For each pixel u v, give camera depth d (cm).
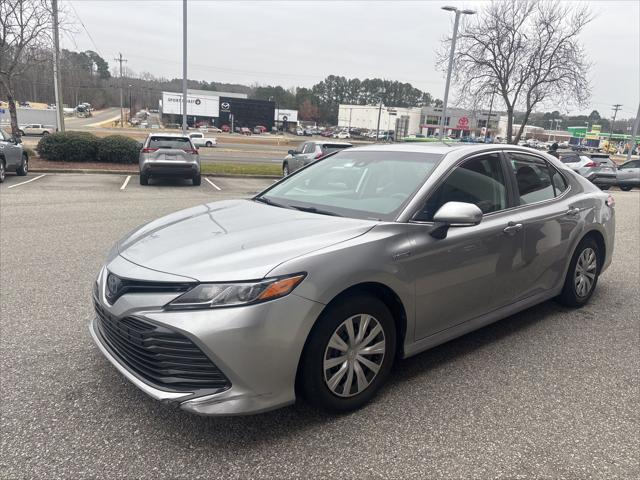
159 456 252
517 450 264
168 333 248
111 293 277
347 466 248
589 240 471
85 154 1911
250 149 4559
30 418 280
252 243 281
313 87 16075
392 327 307
